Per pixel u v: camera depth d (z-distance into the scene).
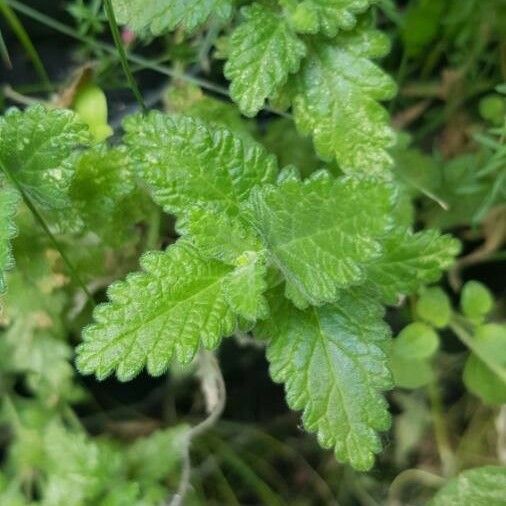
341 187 0.13
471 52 0.22
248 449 0.23
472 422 0.23
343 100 0.17
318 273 0.14
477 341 0.20
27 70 0.23
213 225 0.15
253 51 0.16
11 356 0.21
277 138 0.21
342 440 0.15
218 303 0.15
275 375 0.15
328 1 0.16
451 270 0.23
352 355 0.15
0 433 0.23
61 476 0.20
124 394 0.23
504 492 0.19
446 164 0.22
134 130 0.15
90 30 0.22
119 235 0.19
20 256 0.19
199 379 0.22
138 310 0.14
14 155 0.16
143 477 0.21
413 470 0.23
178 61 0.21
